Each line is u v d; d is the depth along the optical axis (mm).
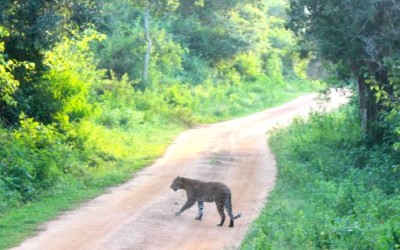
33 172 22578
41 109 29406
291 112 59312
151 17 62844
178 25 69125
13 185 21109
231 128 47875
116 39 56844
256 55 79125
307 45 30797
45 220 18125
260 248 14594
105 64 55719
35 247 15258
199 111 55812
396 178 23906
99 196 21953
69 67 33188
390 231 13844
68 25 28875
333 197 19859
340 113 43656
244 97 65688
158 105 48906
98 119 38531
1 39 27516
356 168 26859
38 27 26578
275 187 24062
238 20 74625
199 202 18781
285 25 29781
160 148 35531
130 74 55656
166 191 23062
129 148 33594
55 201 20734
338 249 14219
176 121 48000
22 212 18953
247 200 22016
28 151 23922
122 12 61500
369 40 26203
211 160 31531
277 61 82750
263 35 80312
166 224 18078
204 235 16984
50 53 30172
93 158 28906
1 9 25938
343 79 34188
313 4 27938
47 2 27547
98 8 29312
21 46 27406
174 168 28781
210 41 70625
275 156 33625
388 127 28922
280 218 18109
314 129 37688
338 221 16031
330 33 27656
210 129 47000
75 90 31016
